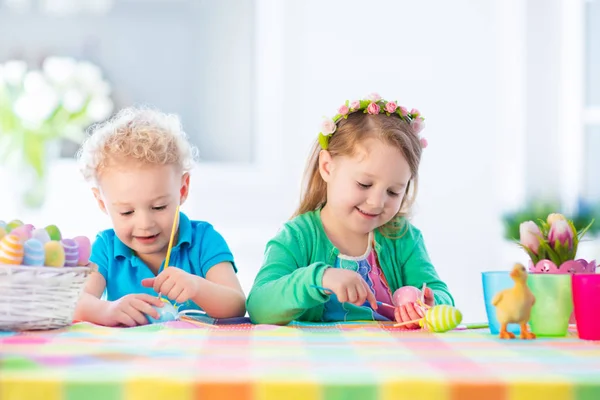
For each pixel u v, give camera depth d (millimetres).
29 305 1043
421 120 1547
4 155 3223
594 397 706
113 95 3449
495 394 705
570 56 3266
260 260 3229
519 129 3316
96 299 1272
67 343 924
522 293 1030
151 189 1412
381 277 1504
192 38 3430
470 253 3367
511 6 3316
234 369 759
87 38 3463
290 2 3361
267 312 1279
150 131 1456
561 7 3277
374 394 703
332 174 1458
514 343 985
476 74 3367
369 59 3371
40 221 3264
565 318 1087
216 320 1320
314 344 949
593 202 3154
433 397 704
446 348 925
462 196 3367
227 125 3428
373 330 1138
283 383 705
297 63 3375
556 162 3301
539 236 1216
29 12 3475
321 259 1475
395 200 1441
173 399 702
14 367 757
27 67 3467
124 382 705
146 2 3443
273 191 3396
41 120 3223
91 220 3348
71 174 3352
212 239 1564
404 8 3365
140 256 1526
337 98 3377
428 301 1361
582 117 3262
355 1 3363
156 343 938
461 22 3361
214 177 3377
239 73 3420
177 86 3438
